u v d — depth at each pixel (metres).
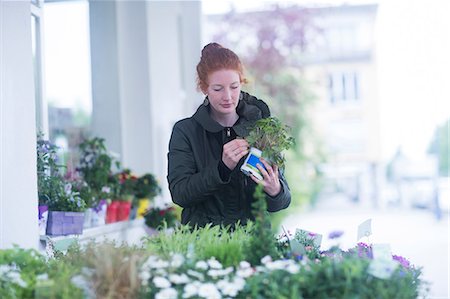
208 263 2.18
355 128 19.80
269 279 2.01
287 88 12.84
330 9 14.40
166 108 6.97
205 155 2.75
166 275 2.09
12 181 3.10
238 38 13.23
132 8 6.33
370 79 19.64
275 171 2.58
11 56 3.14
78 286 2.07
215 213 2.74
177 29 7.84
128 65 6.32
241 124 2.74
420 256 8.03
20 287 2.14
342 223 11.34
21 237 3.14
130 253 2.23
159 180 6.14
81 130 5.98
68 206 4.09
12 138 3.12
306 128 12.89
